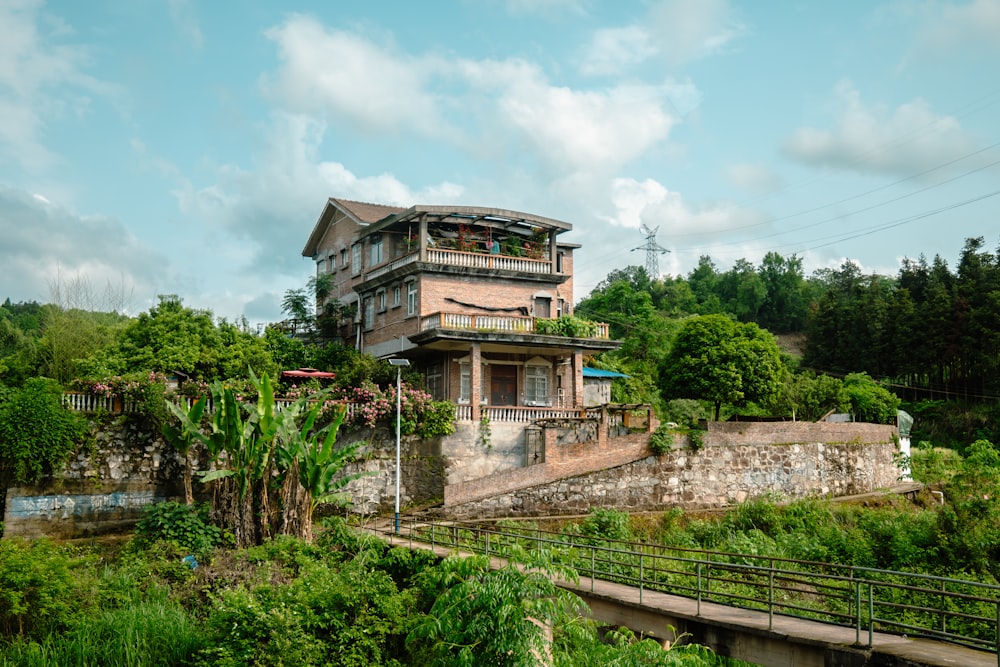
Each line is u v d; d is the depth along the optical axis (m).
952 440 53.16
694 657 11.56
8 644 16.30
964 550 21.53
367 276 40.50
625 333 72.88
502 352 36.72
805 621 14.30
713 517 31.48
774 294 105.25
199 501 27.00
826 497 36.47
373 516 29.89
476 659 11.12
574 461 31.36
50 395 25.50
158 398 26.80
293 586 17.62
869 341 66.06
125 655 16.39
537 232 39.12
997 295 56.28
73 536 25.31
